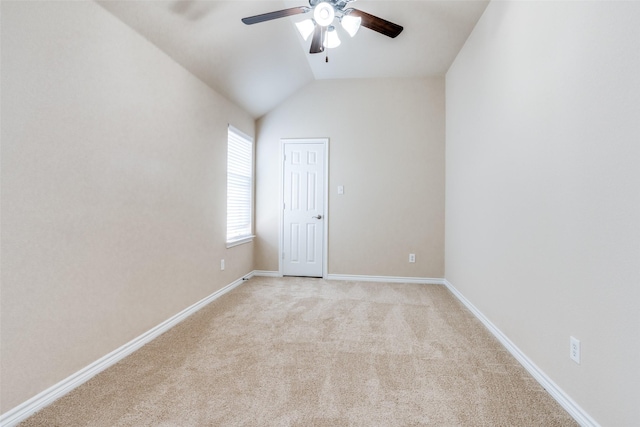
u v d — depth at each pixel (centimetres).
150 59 233
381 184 425
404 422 146
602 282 132
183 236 279
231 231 386
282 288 384
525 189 198
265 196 451
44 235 158
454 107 369
